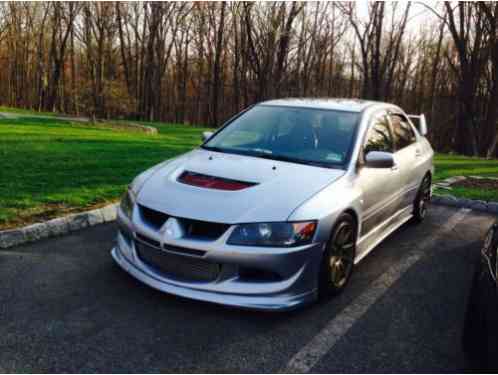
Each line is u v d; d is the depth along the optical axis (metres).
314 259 3.43
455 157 16.34
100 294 3.59
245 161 4.06
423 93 44.06
